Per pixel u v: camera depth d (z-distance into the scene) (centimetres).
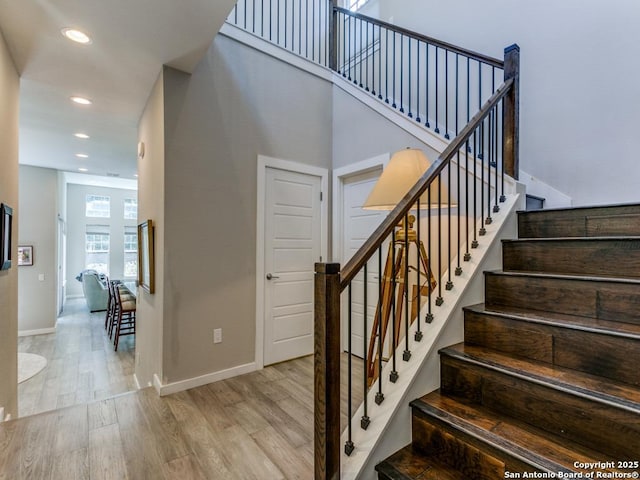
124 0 190
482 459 121
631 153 235
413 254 291
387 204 217
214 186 286
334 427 125
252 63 314
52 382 388
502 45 305
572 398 119
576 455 111
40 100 313
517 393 133
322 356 125
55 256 602
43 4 190
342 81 368
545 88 277
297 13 458
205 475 164
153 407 233
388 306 220
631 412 106
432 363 157
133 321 588
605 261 165
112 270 1014
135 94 304
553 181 272
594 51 251
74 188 968
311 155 358
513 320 156
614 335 127
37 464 171
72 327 639
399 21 401
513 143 232
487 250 193
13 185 250
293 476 163
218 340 285
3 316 226
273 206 329
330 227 375
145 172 323
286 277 336
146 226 301
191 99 274
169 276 261
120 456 178
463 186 262
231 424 210
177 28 215
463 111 332
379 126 327
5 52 225
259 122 317
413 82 379
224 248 291
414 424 145
